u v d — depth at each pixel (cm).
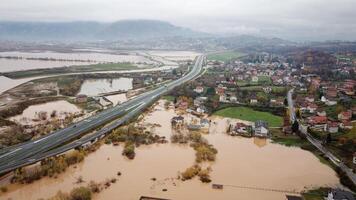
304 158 18038
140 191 13712
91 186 13725
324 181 15275
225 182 14788
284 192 14088
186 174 15100
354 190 14275
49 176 14838
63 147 17650
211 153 17725
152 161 16912
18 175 14375
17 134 19662
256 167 16600
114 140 19650
